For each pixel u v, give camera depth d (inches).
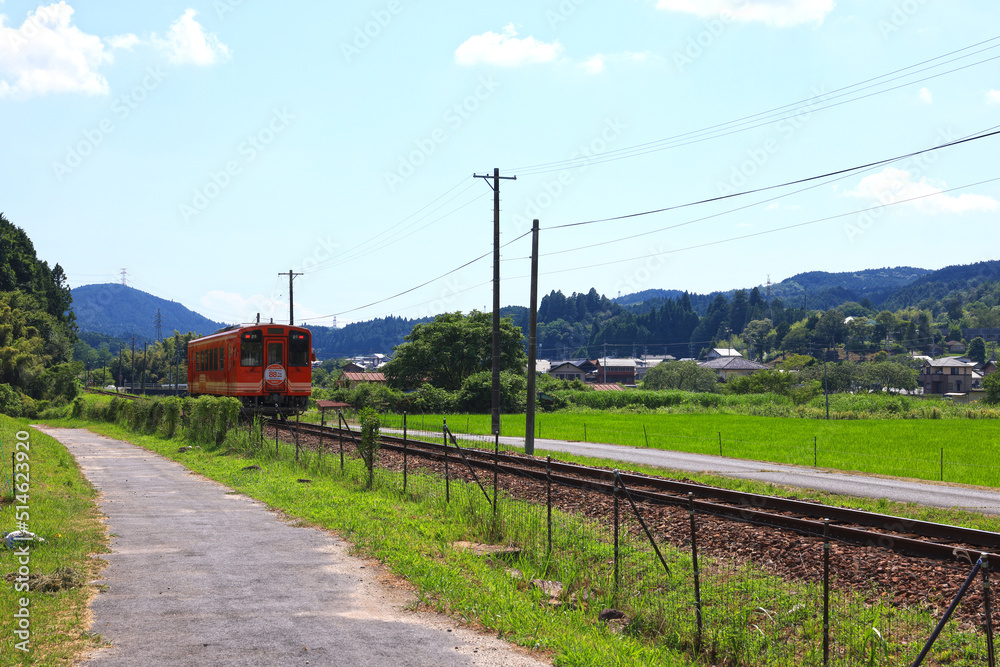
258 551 412.2
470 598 325.4
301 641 267.7
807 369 3902.6
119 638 263.9
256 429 1003.9
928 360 5753.0
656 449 1149.1
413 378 2945.4
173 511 540.4
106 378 5629.9
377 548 419.5
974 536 434.9
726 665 288.2
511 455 922.7
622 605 346.9
